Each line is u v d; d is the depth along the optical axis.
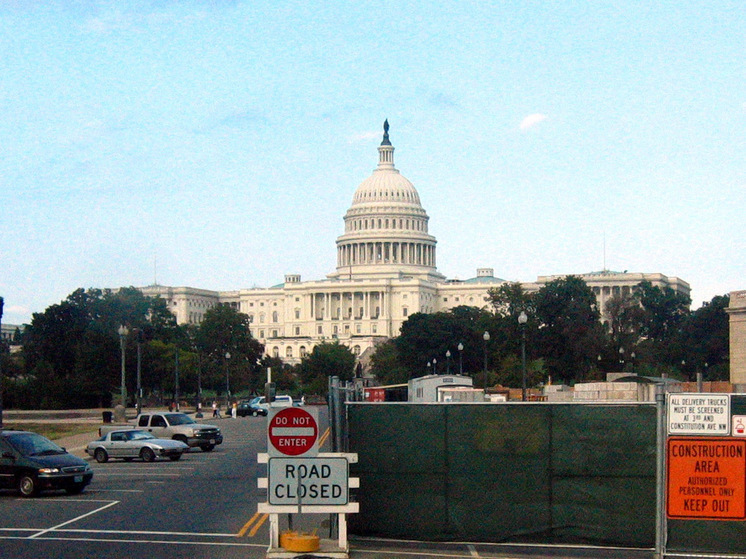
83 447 74.88
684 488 26.33
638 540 28.42
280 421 27.83
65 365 195.38
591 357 194.62
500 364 182.88
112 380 173.50
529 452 29.06
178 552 29.14
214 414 143.75
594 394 58.75
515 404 29.19
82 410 145.50
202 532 32.94
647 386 59.66
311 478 27.75
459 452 29.34
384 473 29.59
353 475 29.66
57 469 42.94
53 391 165.50
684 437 26.30
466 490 29.27
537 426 29.09
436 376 94.88
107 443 62.88
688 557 27.12
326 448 61.09
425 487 29.44
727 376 178.50
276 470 27.75
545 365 190.62
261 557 28.28
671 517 26.42
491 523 29.11
